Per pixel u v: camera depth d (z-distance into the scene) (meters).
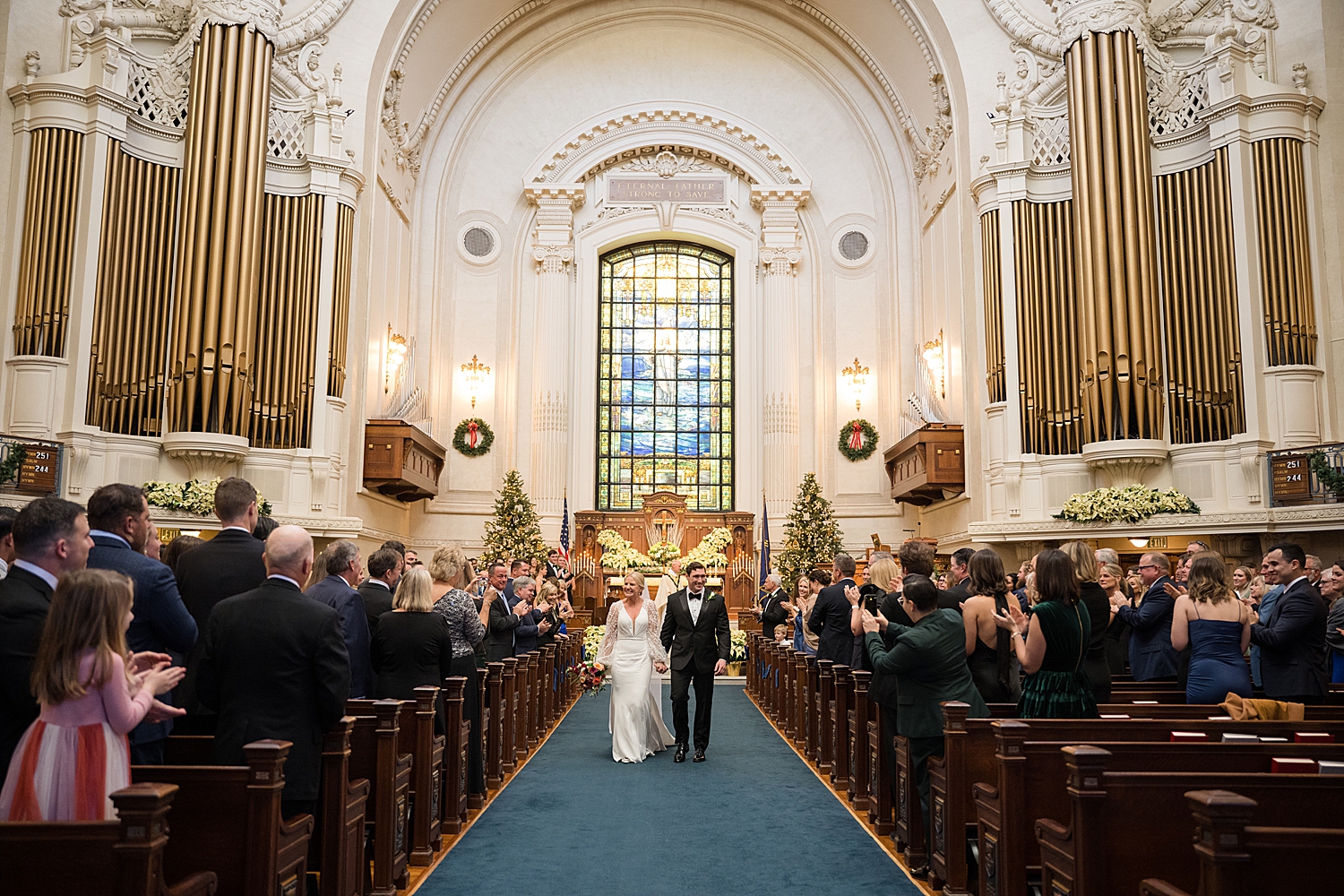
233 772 3.78
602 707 14.02
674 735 10.70
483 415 22.09
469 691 7.25
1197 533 14.45
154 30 15.84
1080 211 15.78
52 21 14.99
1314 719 5.55
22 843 3.04
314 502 16.00
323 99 16.88
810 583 11.33
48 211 14.22
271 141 16.61
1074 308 16.17
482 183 22.91
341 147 16.92
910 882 5.54
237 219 15.32
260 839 3.73
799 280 23.00
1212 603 6.27
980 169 17.45
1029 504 15.98
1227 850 2.99
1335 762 4.09
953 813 5.16
